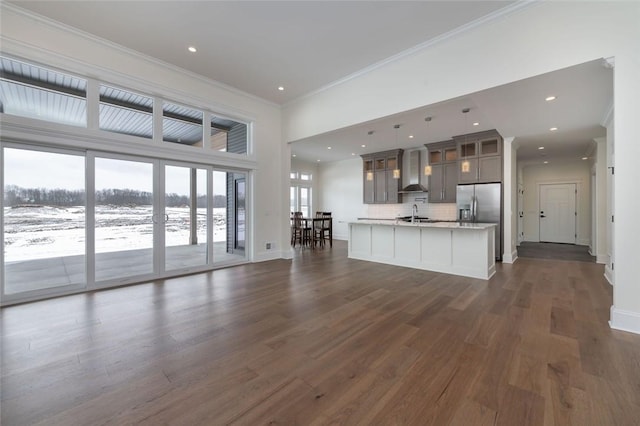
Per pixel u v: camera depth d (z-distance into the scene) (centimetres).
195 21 329
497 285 405
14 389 173
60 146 362
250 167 563
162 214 452
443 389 173
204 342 235
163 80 433
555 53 278
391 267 529
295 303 330
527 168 933
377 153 888
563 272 487
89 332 253
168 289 386
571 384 177
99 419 149
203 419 149
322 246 839
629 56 242
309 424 146
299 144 784
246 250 579
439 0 289
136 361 205
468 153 680
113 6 306
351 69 441
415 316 291
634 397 164
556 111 416
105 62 378
